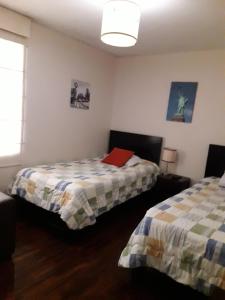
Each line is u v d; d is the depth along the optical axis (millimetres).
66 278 1986
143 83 4219
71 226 2418
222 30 2775
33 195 2777
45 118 3422
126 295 1857
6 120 2955
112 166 3752
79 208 2477
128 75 4379
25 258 2199
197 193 2711
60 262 2189
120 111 4535
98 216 2842
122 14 2012
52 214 2721
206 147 3695
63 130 3734
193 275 1680
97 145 4461
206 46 3420
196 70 3693
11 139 3047
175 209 2143
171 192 3623
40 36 3137
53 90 3453
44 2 2461
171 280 2033
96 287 1915
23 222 2861
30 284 1880
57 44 3375
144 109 4250
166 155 3781
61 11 2654
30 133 3262
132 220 3201
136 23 2092
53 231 2715
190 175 3867
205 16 2430
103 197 2801
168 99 3977
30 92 3158
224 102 3502
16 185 2959
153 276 2100
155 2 2193
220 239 1676
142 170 3596
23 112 3121
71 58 3625
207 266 1636
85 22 2938
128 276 2078
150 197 3916
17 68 2955
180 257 1743
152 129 4191
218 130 3576
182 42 3322
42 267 2096
